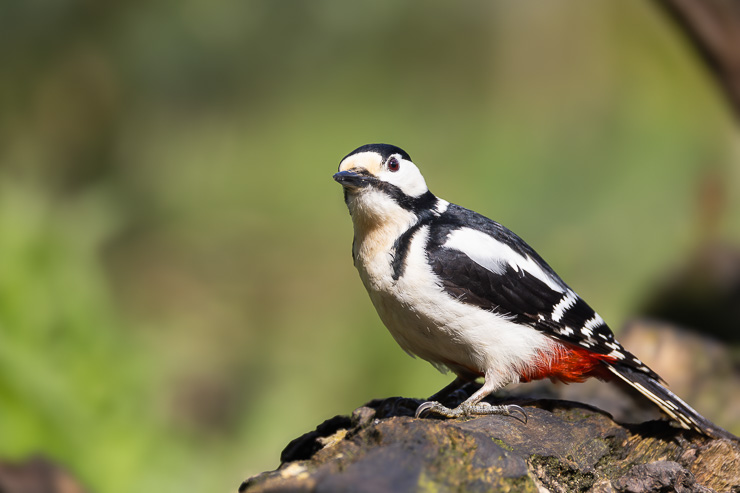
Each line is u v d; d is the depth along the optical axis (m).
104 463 8.67
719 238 11.30
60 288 9.12
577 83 15.60
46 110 16.48
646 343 8.50
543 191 14.20
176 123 17.39
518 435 5.30
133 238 16.47
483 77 16.66
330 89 17.44
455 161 15.71
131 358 9.42
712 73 10.21
